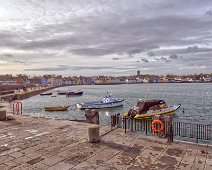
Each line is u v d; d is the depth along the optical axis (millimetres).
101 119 42188
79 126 16281
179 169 8938
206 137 18062
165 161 9727
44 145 11961
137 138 13047
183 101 78250
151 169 8977
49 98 107625
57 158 10172
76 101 90312
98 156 10375
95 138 12312
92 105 59375
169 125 12961
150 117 38156
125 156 10352
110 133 14133
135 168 9086
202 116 45375
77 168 9141
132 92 145375
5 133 14414
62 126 16312
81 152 10891
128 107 63562
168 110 43500
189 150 11000
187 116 45406
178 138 18531
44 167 9242
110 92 150875
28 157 10312
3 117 18625
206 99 84750
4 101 75500
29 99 102062
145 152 10805
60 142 12461
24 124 17062
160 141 12414
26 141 12680
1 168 9156
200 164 9367
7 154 10688
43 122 17781
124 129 15086
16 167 9250
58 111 58469
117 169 9016
